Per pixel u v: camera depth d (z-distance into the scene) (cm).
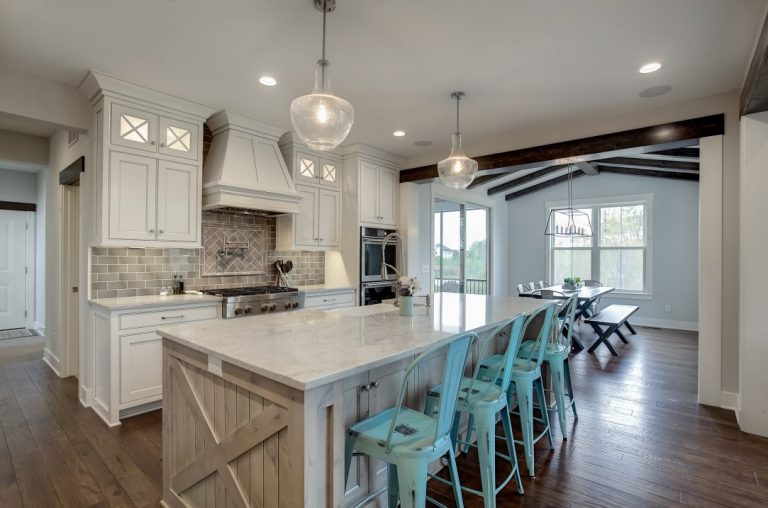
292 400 133
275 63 286
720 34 248
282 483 138
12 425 296
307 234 461
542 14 229
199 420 179
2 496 212
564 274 806
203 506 179
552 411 311
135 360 306
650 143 365
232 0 216
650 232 715
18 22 235
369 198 502
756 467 241
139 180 323
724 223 332
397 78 309
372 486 188
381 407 189
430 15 230
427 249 601
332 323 225
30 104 299
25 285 663
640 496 213
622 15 229
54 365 439
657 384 396
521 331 218
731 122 331
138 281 359
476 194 744
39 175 655
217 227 416
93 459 249
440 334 195
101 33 247
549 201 823
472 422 247
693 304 676
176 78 307
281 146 461
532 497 212
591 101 352
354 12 227
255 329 206
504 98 347
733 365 329
